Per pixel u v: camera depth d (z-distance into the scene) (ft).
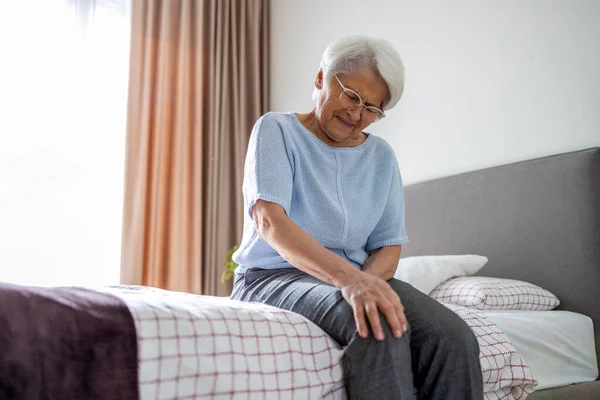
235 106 12.48
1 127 9.78
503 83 8.25
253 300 4.05
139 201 10.74
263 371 2.84
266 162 4.05
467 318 4.33
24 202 9.92
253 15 13.09
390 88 4.50
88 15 10.81
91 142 10.71
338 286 3.43
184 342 2.65
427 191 8.98
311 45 12.19
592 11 7.24
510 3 8.25
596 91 7.13
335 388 3.13
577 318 6.39
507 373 4.01
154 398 2.48
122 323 2.53
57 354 2.35
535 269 7.30
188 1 11.89
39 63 10.20
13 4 10.02
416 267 7.18
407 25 9.89
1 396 2.23
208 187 11.76
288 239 3.67
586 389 5.85
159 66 11.31
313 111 4.80
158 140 11.10
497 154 8.23
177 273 11.14
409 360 3.17
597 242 6.68
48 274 10.05
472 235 8.17
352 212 4.43
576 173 6.97
